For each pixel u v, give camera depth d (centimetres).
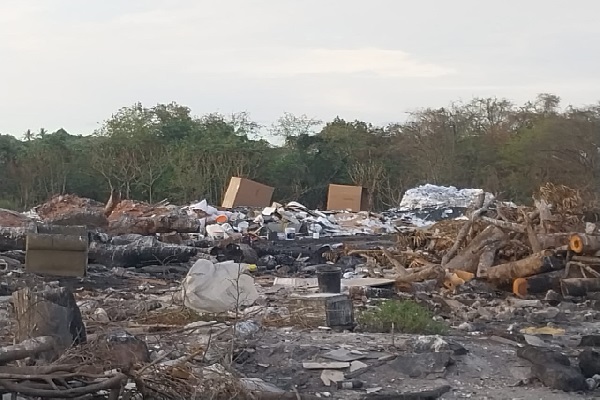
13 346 771
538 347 1079
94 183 5359
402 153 6041
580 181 5069
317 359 1027
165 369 787
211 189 5431
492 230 2005
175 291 1544
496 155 5888
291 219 3453
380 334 1208
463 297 1758
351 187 4459
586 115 5409
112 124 5497
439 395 914
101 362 781
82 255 1619
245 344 1059
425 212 4050
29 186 5106
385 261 2223
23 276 1572
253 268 2241
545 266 1794
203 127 5916
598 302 1695
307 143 6141
